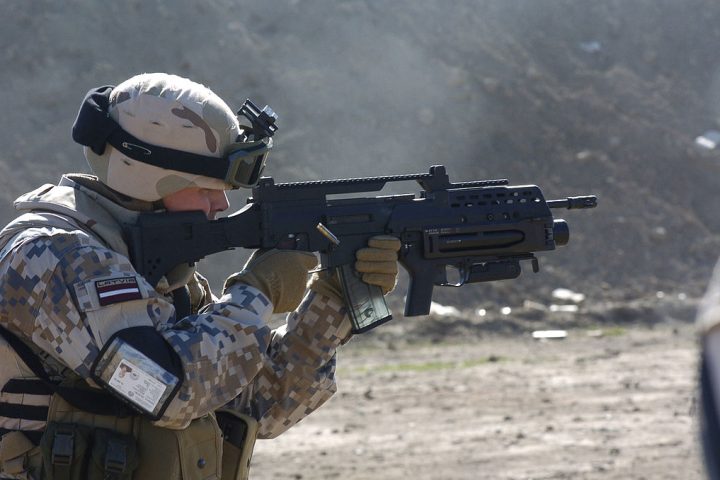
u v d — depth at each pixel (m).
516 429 17.19
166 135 5.24
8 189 32.41
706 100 47.47
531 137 41.00
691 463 14.72
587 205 7.15
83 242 5.04
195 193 5.55
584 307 32.91
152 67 38.38
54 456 4.96
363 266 6.16
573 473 14.30
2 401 5.15
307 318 6.09
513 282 33.66
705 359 2.45
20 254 5.03
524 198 6.85
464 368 23.72
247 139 5.59
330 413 18.89
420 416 18.44
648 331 30.45
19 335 5.09
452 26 44.66
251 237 5.86
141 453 5.14
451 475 14.36
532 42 46.91
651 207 40.00
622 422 17.53
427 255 6.52
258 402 6.03
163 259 5.46
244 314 5.27
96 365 4.88
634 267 36.75
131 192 5.36
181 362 4.95
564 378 21.94
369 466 14.98
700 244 38.69
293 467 15.03
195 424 5.35
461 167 38.84
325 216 6.08
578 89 45.06
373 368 24.08
